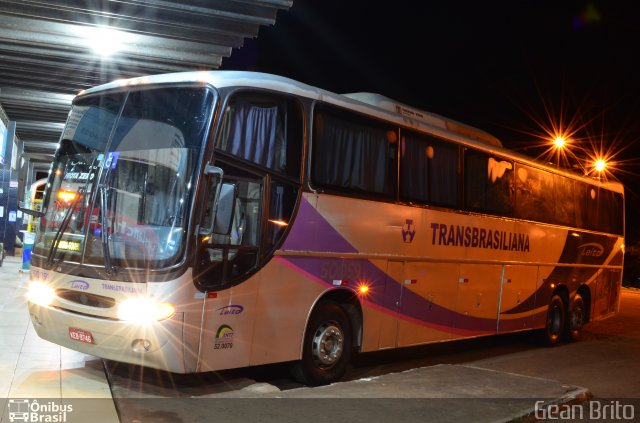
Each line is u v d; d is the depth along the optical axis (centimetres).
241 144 695
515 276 1180
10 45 1253
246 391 729
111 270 649
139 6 1084
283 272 734
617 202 1608
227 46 1252
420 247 945
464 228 1041
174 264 630
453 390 781
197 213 645
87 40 1223
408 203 923
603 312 1526
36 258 739
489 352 1236
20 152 2403
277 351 731
